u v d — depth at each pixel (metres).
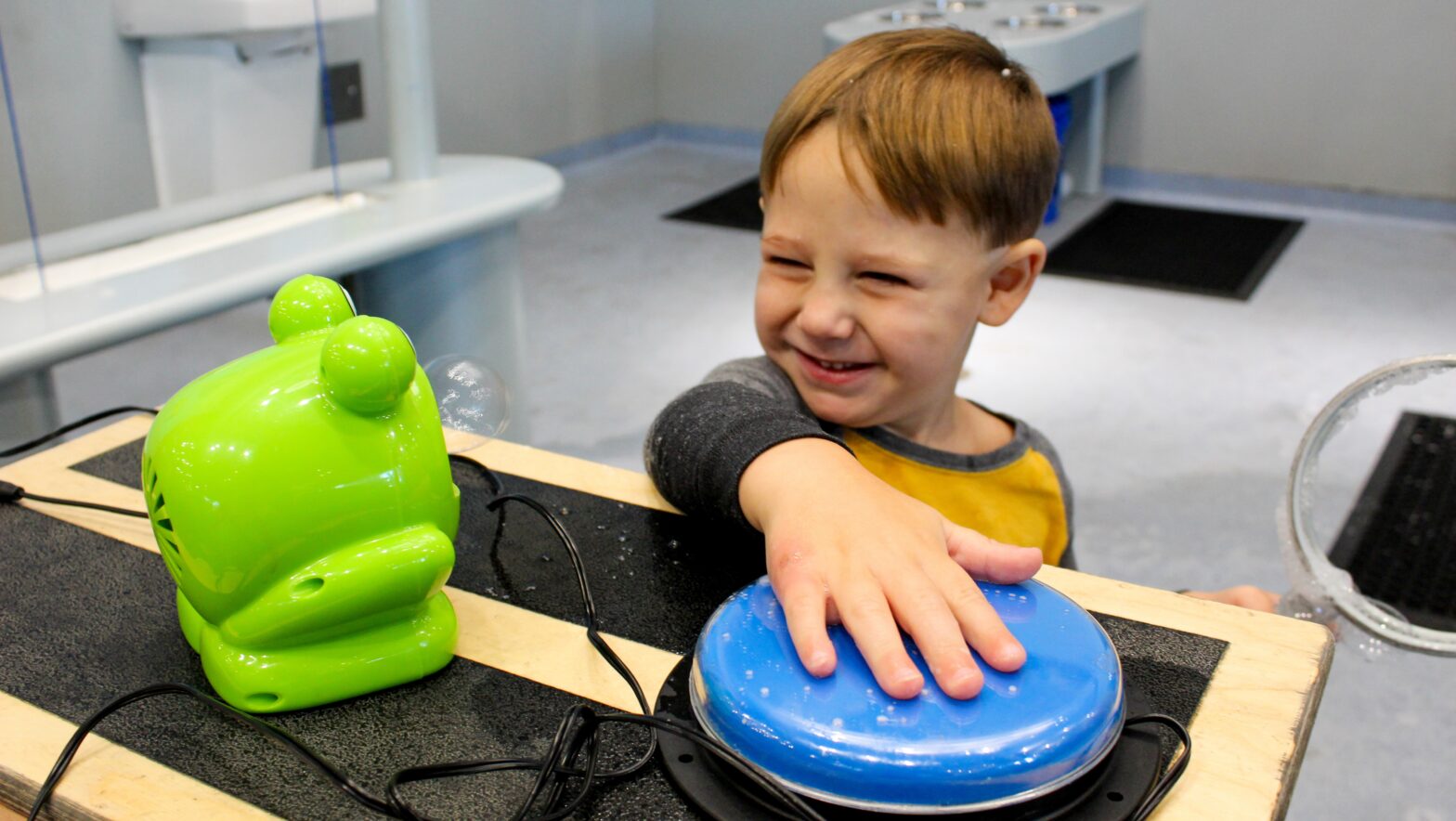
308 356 0.47
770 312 0.65
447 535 0.48
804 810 0.37
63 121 1.12
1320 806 1.18
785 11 3.76
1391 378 0.61
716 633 0.44
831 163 0.59
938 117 0.60
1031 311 2.51
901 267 0.61
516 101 3.48
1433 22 2.92
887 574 0.44
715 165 3.82
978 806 0.37
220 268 1.08
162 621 0.52
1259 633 0.50
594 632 0.50
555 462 0.67
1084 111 3.31
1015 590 0.47
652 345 2.37
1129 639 0.50
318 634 0.45
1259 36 3.13
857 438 0.72
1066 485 0.85
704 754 0.42
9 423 1.07
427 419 0.47
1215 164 3.30
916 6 3.05
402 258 1.36
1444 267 2.75
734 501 0.54
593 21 3.71
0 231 1.05
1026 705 0.39
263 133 1.39
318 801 0.41
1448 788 1.21
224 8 1.25
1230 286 2.63
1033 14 2.92
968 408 0.84
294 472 0.43
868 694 0.40
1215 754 0.42
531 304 2.59
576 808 0.40
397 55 1.37
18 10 1.07
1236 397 2.11
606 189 3.53
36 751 0.43
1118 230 3.05
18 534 0.59
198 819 0.40
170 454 0.44
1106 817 0.38
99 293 1.02
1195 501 1.77
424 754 0.43
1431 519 1.70
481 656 0.49
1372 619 0.61
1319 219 3.14
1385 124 3.06
